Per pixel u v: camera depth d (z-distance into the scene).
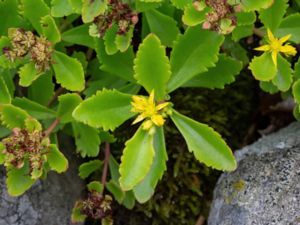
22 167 0.16
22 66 0.18
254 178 0.17
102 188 0.18
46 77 0.17
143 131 0.15
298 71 0.17
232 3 0.15
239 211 0.17
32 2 0.16
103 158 0.20
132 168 0.15
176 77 0.16
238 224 0.17
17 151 0.15
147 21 0.17
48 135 0.17
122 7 0.15
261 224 0.17
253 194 0.17
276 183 0.17
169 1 0.17
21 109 0.16
